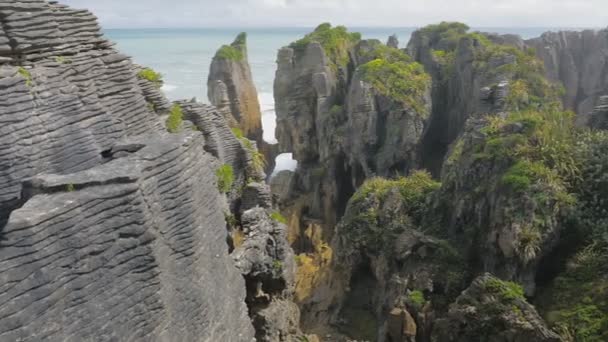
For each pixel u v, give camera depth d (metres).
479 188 39.41
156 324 17.00
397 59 76.75
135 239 16.55
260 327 29.36
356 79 66.38
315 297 46.44
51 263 14.78
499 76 66.50
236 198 37.03
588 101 80.88
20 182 19.36
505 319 30.17
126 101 25.53
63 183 16.08
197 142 20.72
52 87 21.08
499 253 36.03
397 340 35.91
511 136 40.50
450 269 38.75
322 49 73.81
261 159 44.34
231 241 31.95
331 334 42.59
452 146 63.75
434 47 89.25
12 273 14.08
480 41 74.31
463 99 71.75
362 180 66.12
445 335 32.53
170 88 172.00
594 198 36.34
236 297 22.19
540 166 37.12
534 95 64.31
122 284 16.27
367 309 44.50
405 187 48.03
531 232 34.31
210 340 19.66
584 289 32.38
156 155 18.06
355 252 46.06
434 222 43.62
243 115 81.06
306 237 63.47
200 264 19.39
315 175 70.69
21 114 19.58
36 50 21.05
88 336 15.44
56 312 14.81
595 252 33.84
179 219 18.66
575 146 40.06
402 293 39.03
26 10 20.59
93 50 24.27
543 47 86.38
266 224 31.67
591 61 87.50
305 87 74.38
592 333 29.33
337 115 69.75
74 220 15.31
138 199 16.59
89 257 15.58
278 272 30.72
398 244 42.44
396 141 63.69
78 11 23.64
